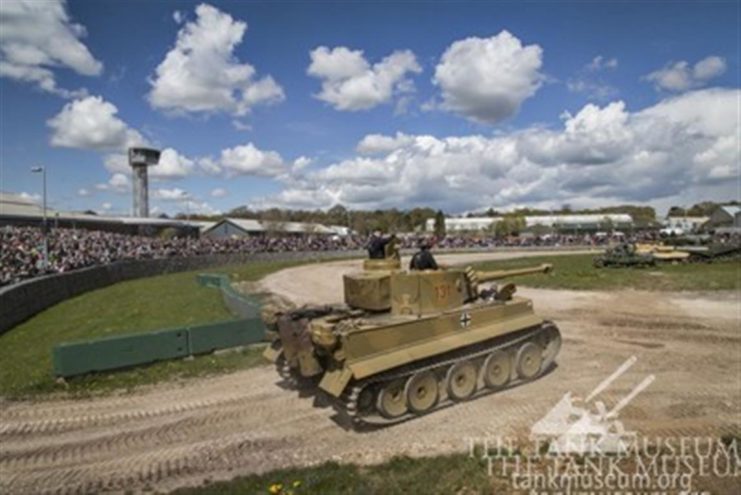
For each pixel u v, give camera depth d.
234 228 87.00
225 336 13.86
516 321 11.03
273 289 30.70
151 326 18.30
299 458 7.70
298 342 9.24
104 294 30.28
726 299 20.95
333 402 9.97
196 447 8.12
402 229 117.88
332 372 8.88
